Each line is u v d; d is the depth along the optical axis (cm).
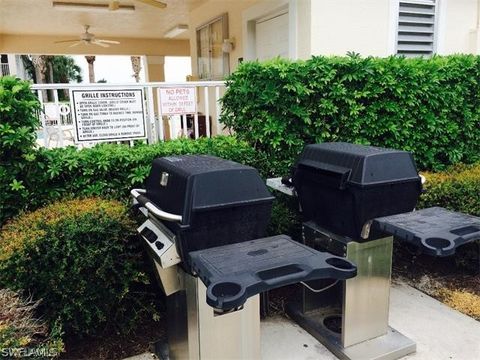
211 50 659
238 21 555
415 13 458
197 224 166
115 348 236
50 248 200
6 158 230
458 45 491
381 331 234
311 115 299
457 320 265
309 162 227
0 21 771
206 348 183
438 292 302
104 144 277
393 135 318
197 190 165
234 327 187
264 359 226
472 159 367
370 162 198
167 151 272
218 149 286
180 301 191
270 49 500
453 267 337
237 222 175
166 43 1091
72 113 269
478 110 353
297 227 285
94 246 208
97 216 217
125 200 258
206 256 159
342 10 416
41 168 240
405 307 282
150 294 240
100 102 275
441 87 330
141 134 291
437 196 294
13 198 236
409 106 318
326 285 257
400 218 198
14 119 228
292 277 141
